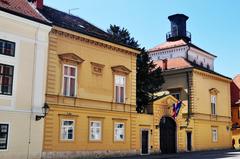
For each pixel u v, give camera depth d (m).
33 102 24.12
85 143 27.38
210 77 45.00
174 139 37.38
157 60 49.25
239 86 56.22
